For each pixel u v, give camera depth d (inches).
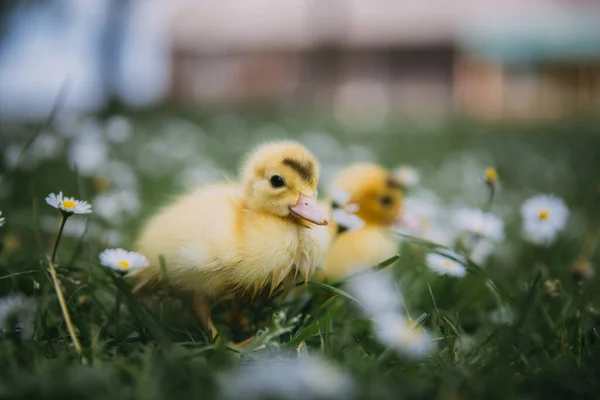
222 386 10.6
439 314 14.6
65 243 19.8
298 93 160.2
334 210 16.6
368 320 14.5
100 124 49.5
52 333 13.4
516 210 30.7
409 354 12.5
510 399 11.1
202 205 15.2
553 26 156.1
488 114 123.6
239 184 17.1
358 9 162.1
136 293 14.9
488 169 18.2
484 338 14.6
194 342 13.3
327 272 18.3
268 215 14.6
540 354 13.6
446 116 104.8
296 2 167.8
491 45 153.6
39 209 23.1
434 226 23.2
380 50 159.9
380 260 18.6
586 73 154.3
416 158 49.1
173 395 10.6
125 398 10.4
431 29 155.3
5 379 10.9
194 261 13.8
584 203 31.3
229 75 170.2
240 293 14.3
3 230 18.6
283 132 63.6
